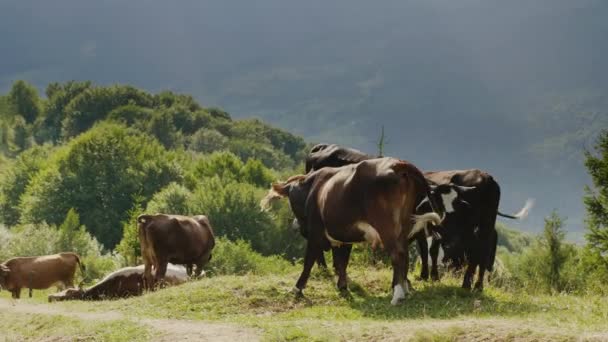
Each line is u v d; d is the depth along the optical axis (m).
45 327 13.67
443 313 12.20
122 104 185.88
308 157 19.16
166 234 19.66
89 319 13.59
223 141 170.88
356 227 13.41
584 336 8.94
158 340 11.50
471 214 14.57
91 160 79.81
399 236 12.92
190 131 189.12
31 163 95.94
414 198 13.07
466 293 14.07
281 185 16.45
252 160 90.81
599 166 30.55
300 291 14.73
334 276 16.27
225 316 13.68
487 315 11.59
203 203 62.62
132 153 83.62
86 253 49.22
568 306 12.31
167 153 95.38
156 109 184.00
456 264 15.35
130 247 39.66
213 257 38.97
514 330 9.48
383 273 16.36
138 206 41.12
